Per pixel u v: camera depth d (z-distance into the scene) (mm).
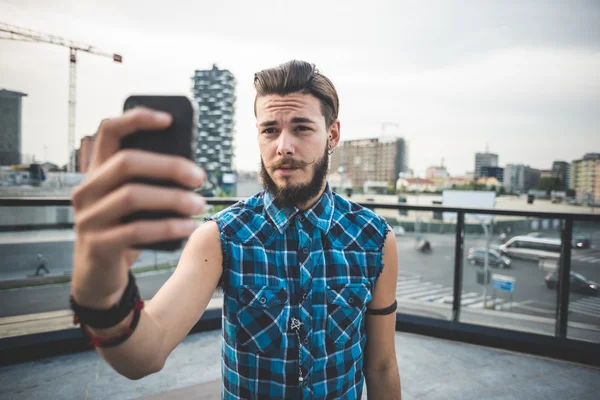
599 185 100438
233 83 106688
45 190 49812
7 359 2371
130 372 519
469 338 2873
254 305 778
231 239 798
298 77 770
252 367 775
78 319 424
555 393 2213
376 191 104312
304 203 812
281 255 812
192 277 733
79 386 2156
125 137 349
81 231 322
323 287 815
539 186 110125
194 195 322
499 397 2166
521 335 2762
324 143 816
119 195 297
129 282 471
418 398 2145
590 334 2846
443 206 3363
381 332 931
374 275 875
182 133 357
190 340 2814
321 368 785
